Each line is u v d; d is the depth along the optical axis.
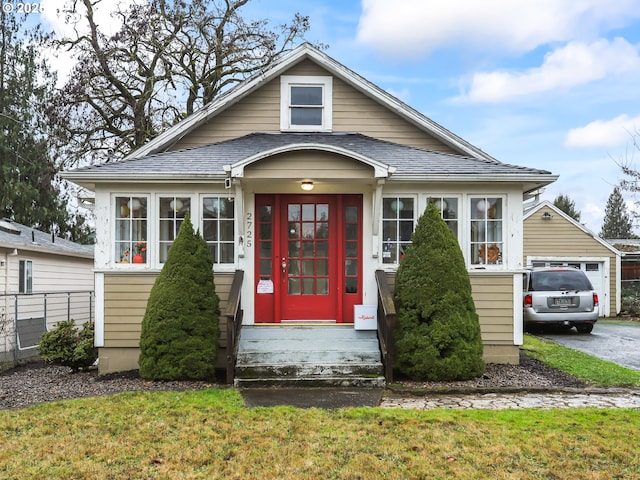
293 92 10.42
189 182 8.13
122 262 8.12
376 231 8.27
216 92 19.08
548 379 7.26
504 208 8.29
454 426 5.06
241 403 5.96
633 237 42.72
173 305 7.23
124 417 5.36
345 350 7.51
